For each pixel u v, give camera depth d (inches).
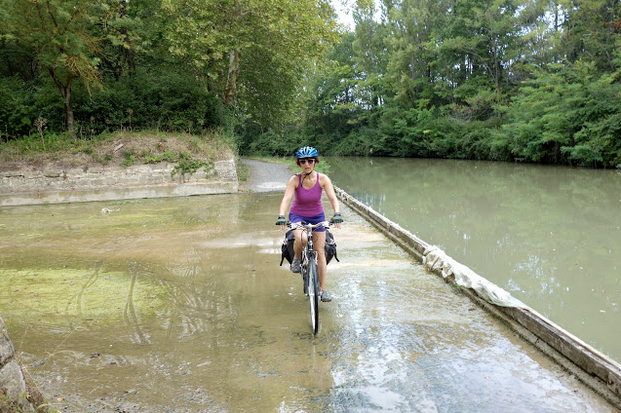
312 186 179.3
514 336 160.6
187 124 773.3
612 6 1130.0
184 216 454.6
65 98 711.1
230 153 704.4
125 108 759.7
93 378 134.6
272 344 157.6
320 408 117.2
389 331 166.7
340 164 1541.6
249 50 941.2
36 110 729.0
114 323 179.3
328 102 2175.2
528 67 1302.9
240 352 151.6
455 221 477.1
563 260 316.5
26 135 713.6
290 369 139.0
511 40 1483.8
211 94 832.9
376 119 2057.1
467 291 204.5
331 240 194.1
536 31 1288.1
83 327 175.3
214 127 823.1
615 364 124.3
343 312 187.5
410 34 1756.9
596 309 224.8
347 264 263.0
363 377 133.2
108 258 287.4
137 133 709.3
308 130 2266.2
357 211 457.4
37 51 720.3
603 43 1145.4
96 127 732.7
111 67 884.6
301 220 182.9
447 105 1679.4
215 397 123.4
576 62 1073.5
